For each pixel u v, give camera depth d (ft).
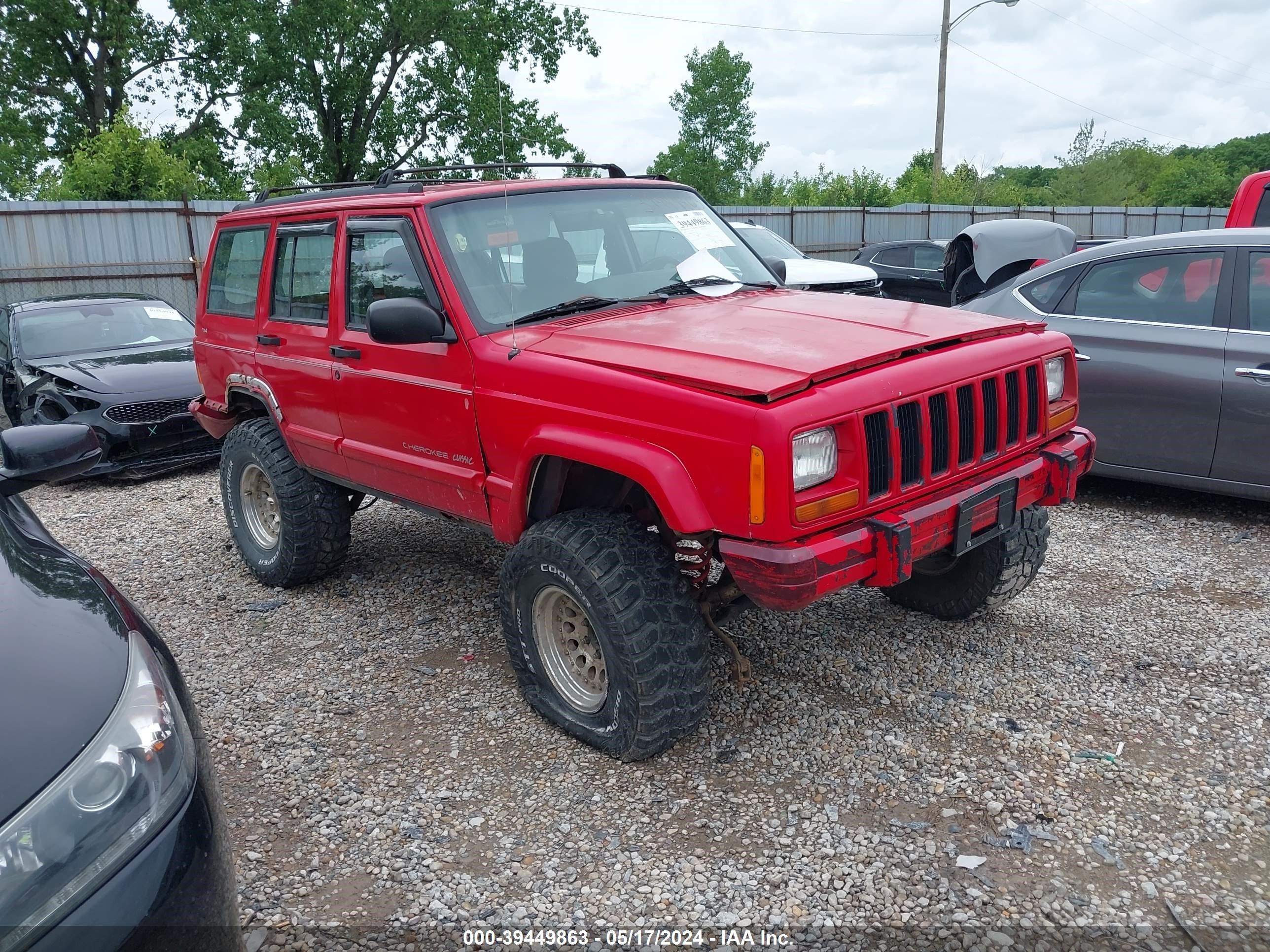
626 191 14.23
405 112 95.91
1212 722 11.15
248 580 17.72
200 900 6.08
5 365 29.19
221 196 87.97
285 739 11.85
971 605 13.62
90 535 21.27
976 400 10.56
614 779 10.60
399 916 8.64
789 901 8.55
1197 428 18.01
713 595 10.82
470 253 12.26
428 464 12.80
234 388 17.22
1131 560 16.57
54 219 47.11
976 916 8.24
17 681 6.16
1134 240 19.49
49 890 5.36
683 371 9.57
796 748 11.00
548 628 11.50
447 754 11.34
